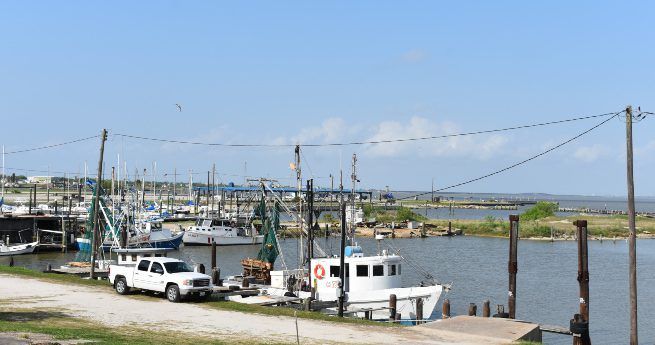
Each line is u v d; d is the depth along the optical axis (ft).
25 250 276.41
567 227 434.30
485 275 228.63
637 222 493.36
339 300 114.52
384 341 79.36
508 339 82.84
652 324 149.48
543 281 215.51
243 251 310.45
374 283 134.72
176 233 331.36
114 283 117.60
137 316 91.97
